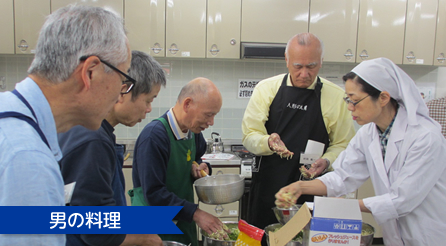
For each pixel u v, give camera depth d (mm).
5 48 2613
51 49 565
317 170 1544
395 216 1078
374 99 1107
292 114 1673
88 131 808
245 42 2766
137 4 2650
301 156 1615
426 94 3348
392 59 2875
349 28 2812
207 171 1547
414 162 1063
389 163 1159
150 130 1204
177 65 3146
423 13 2857
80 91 599
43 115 562
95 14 604
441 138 1073
